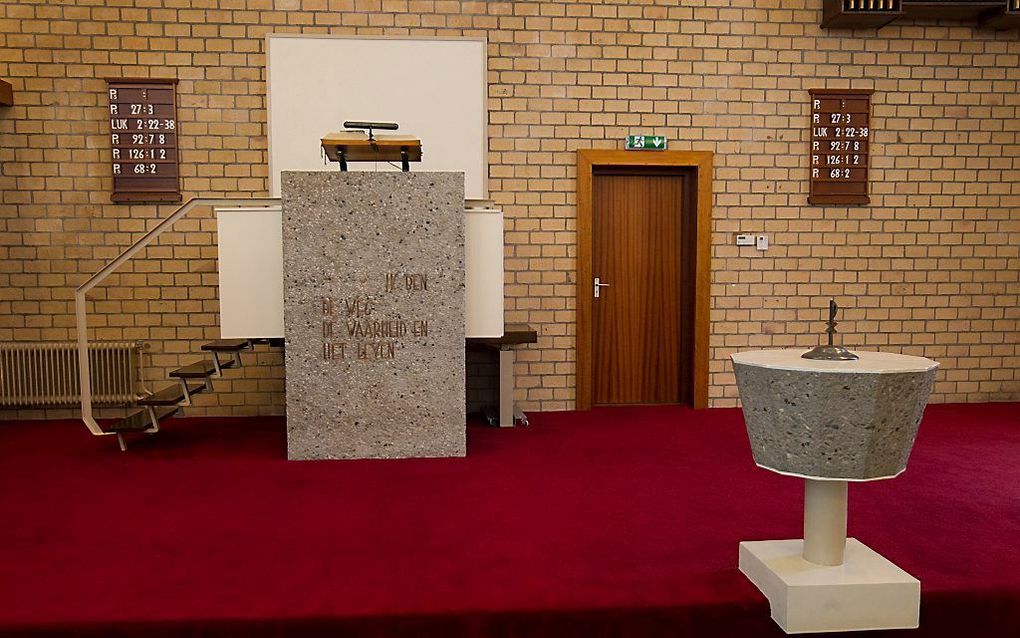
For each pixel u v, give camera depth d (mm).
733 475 4539
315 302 4824
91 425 5039
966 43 6465
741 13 6320
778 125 6402
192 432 5715
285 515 3832
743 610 2842
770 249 6480
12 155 5945
